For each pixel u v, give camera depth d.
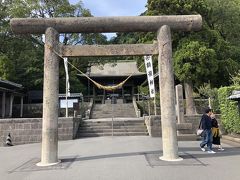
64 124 14.82
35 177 7.02
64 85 33.06
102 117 26.42
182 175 6.78
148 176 6.74
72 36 27.88
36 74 30.73
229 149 10.91
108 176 6.85
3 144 14.34
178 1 20.94
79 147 11.85
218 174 6.86
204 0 22.47
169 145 8.73
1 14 28.16
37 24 8.99
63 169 7.74
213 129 10.65
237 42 26.47
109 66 40.09
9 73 27.50
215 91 20.34
